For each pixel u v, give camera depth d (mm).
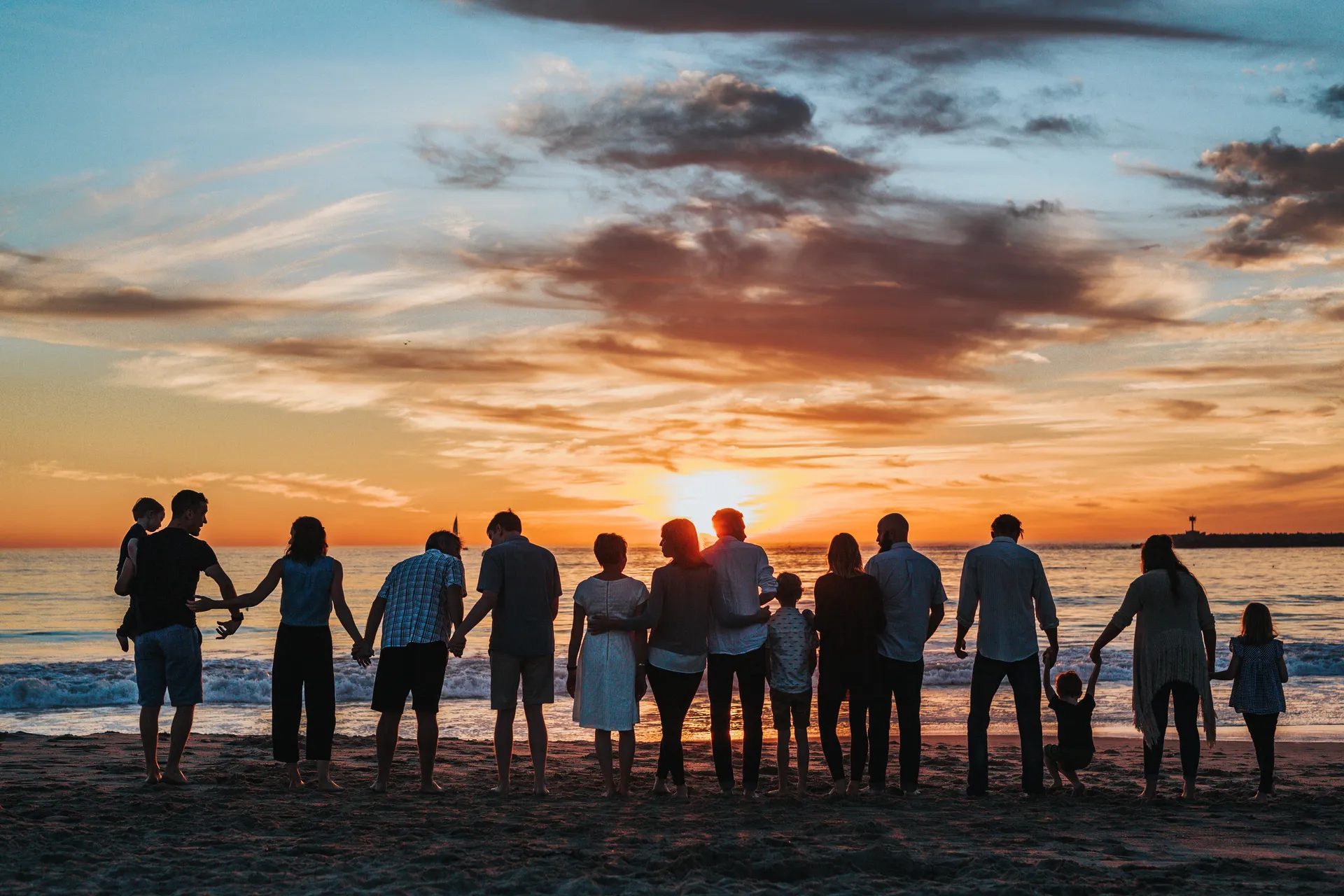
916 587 7512
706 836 5789
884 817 6559
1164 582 7398
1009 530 7734
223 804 6707
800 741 7398
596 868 4953
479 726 13516
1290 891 4641
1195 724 7348
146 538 7312
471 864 5051
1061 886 4625
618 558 7414
